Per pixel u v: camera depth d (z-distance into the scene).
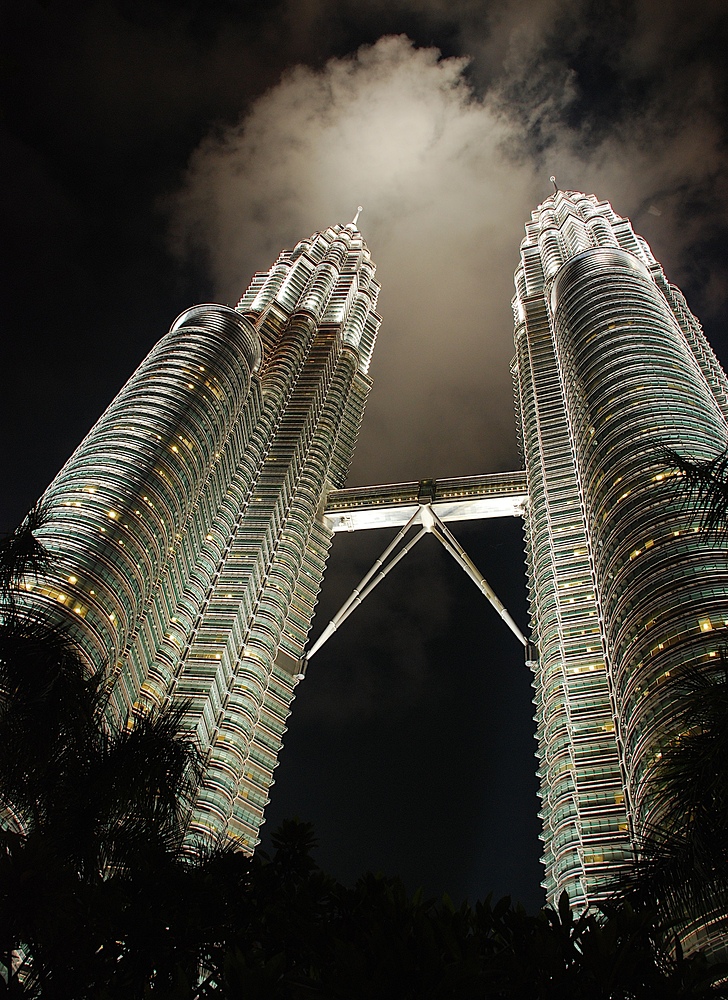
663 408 137.88
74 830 28.22
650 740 91.25
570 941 21.73
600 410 145.12
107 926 25.33
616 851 104.56
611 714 123.06
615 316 164.88
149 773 29.61
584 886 102.44
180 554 148.50
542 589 150.75
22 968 25.28
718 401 185.75
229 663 150.75
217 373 163.00
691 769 27.30
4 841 25.88
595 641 135.25
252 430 187.62
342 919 25.20
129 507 129.12
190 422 150.38
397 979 19.66
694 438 130.62
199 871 28.48
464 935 22.47
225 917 27.02
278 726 154.50
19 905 24.17
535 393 194.75
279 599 170.88
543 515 164.12
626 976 20.30
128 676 126.00
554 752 123.38
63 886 25.48
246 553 169.75
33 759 29.11
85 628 112.06
